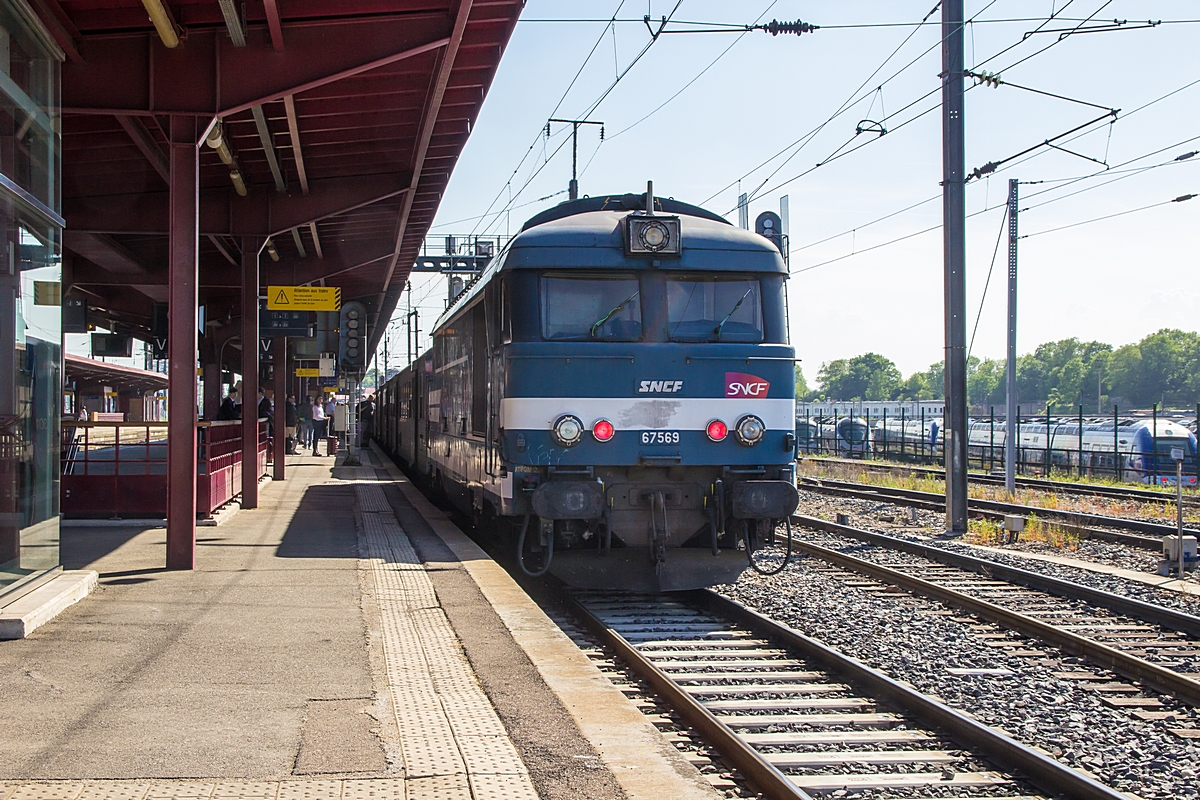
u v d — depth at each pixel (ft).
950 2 52.31
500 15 33.81
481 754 15.56
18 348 24.72
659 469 32.89
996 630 28.89
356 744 15.99
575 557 33.17
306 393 130.62
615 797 13.93
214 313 77.36
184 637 23.36
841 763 17.94
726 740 18.20
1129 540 46.21
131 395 196.24
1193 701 22.17
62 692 18.72
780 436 33.22
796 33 44.21
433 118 39.78
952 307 52.21
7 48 23.65
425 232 68.44
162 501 45.14
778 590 34.71
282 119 40.11
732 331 33.22
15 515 24.99
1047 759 17.34
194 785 14.12
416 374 73.00
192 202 32.30
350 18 31.58
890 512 61.82
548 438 31.58
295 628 24.54
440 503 59.52
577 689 19.26
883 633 28.27
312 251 68.95
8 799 13.48
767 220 46.91
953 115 52.16
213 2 30.45
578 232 32.71
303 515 50.31
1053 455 114.01
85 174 44.80
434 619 25.84
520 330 32.14
